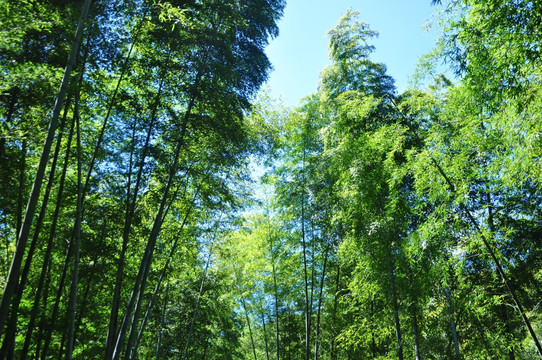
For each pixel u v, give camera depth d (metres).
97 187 8.19
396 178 7.24
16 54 5.24
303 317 16.19
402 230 8.23
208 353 21.22
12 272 4.34
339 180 9.09
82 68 6.27
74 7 5.73
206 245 13.21
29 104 5.88
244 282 15.69
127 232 7.75
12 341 6.25
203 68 7.55
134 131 8.33
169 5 6.41
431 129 6.85
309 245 11.85
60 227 8.28
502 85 5.29
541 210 7.83
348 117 9.07
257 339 21.22
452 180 6.41
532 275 8.34
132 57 7.80
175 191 9.10
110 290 10.34
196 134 8.67
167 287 13.82
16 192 6.67
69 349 5.85
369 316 9.61
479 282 7.95
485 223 6.82
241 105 8.59
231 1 8.26
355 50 10.42
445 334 9.93
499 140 5.98
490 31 5.25
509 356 8.34
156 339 16.81
